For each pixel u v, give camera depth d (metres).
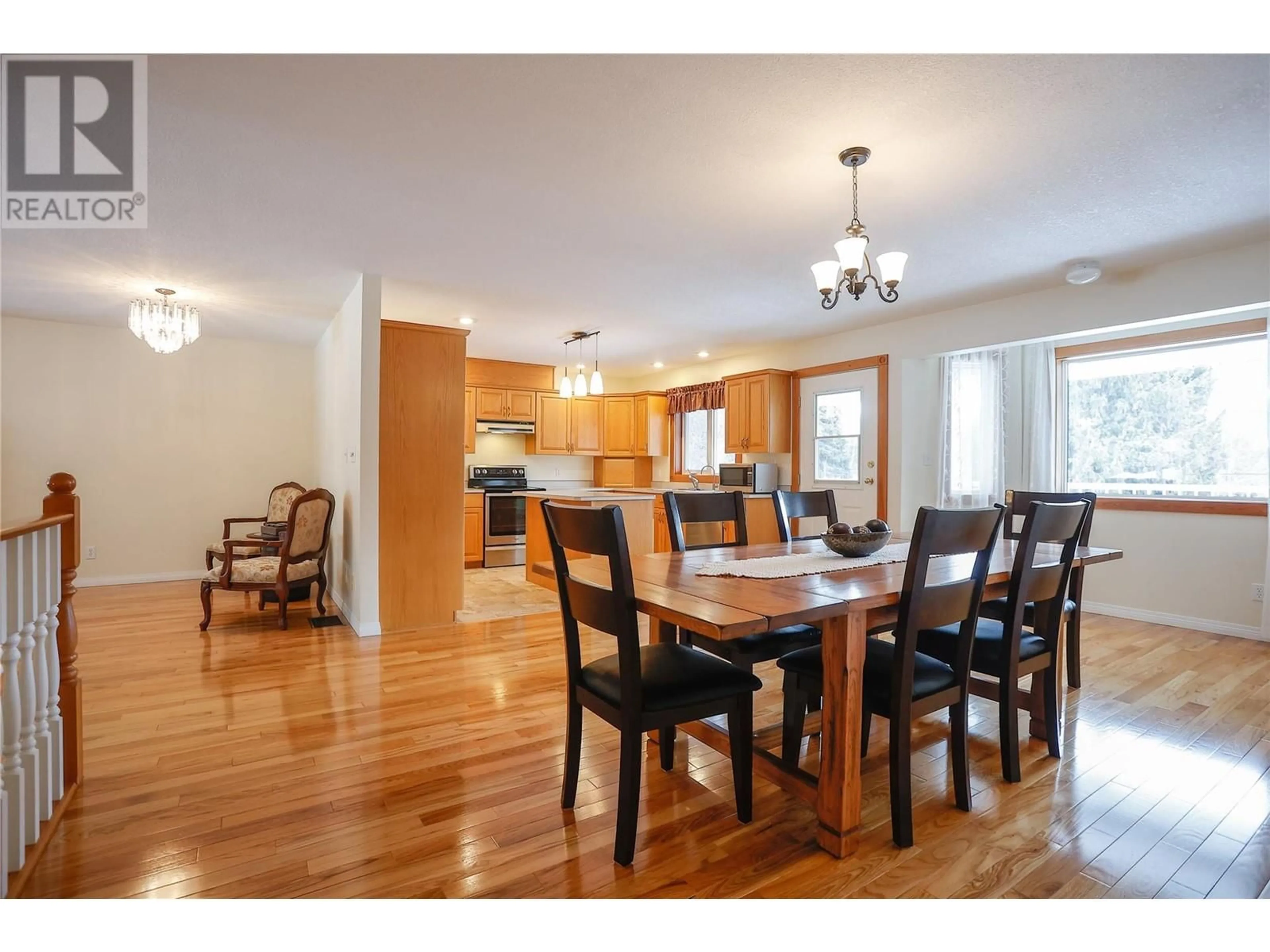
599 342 5.92
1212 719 2.62
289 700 2.79
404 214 2.86
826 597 1.67
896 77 1.86
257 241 3.20
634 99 1.97
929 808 1.94
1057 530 2.15
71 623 2.00
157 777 2.09
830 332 5.46
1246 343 3.96
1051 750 2.28
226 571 3.96
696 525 5.42
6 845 1.43
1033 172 2.47
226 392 5.75
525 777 2.12
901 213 2.87
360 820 1.85
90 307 4.59
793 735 2.15
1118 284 3.77
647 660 1.92
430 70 1.81
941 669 1.92
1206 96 1.96
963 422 4.98
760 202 2.74
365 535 3.87
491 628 4.08
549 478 7.91
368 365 3.83
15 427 4.97
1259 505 3.84
